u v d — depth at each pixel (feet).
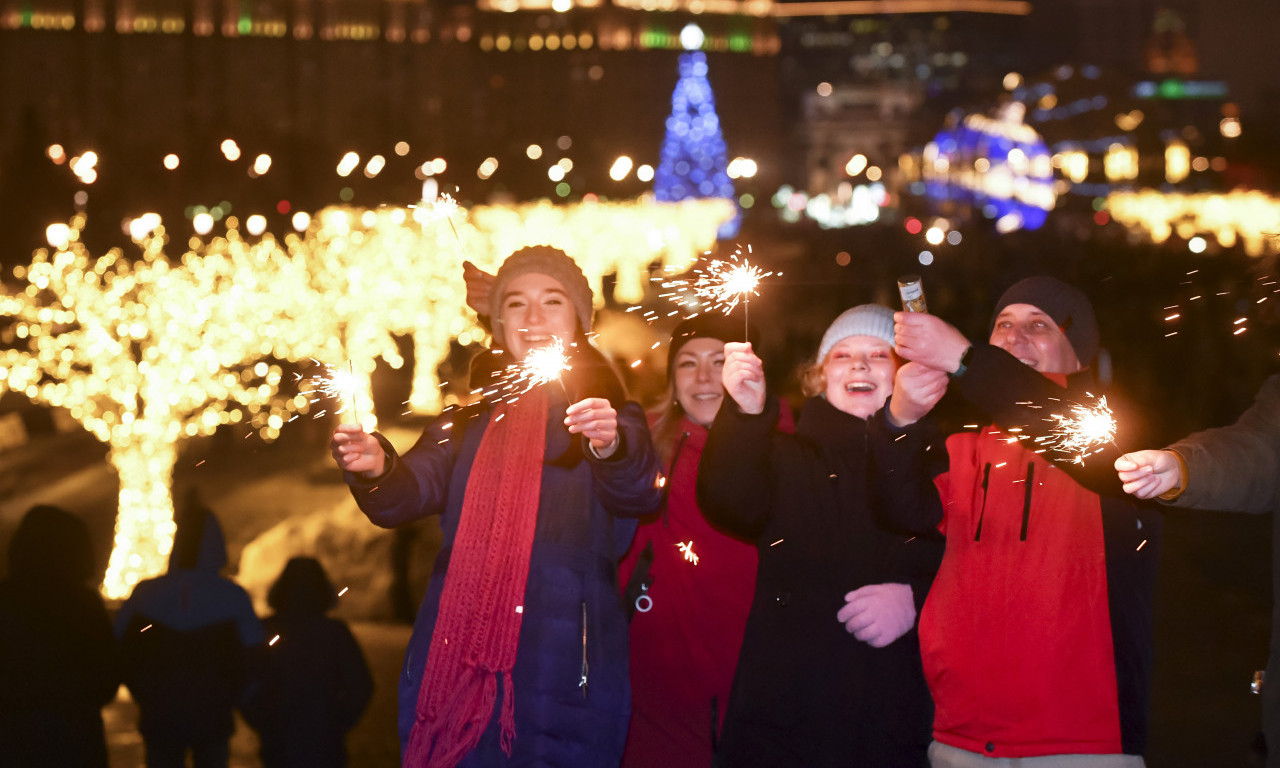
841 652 12.30
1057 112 321.11
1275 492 11.50
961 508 12.44
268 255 56.90
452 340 67.97
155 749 16.84
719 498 12.37
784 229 194.29
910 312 11.30
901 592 12.31
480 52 250.57
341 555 29.89
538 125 250.98
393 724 21.26
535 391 12.30
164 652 16.78
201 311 35.50
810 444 12.82
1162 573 32.19
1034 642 11.79
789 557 12.55
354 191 127.75
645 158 257.14
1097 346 13.46
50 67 215.72
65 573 15.96
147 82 219.41
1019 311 13.35
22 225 96.53
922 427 12.07
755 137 288.10
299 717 16.89
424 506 12.31
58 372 39.42
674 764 13.28
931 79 496.64
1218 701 22.56
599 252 104.58
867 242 104.42
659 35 263.08
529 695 11.53
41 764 15.49
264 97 225.15
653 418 14.48
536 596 11.74
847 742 12.19
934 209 285.64
